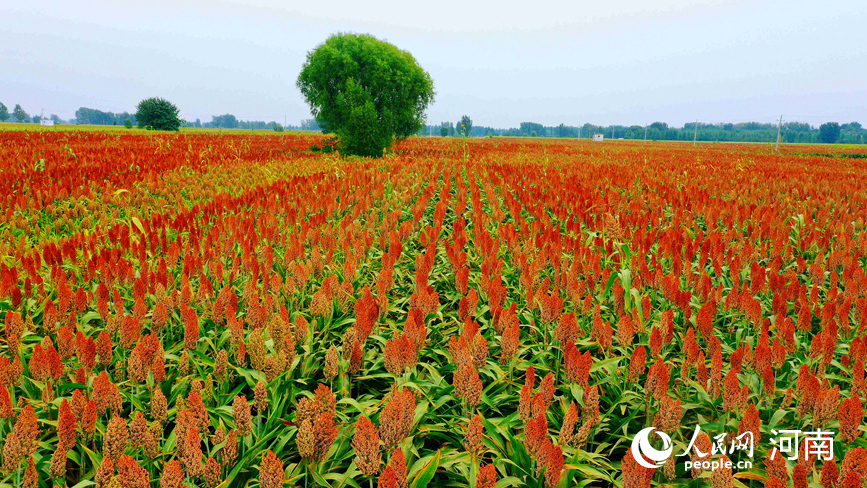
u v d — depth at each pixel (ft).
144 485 6.12
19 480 7.11
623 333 10.11
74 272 15.89
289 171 54.29
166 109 302.04
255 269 14.80
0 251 18.04
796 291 14.07
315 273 15.78
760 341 9.68
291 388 9.95
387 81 106.32
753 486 8.84
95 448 8.43
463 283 13.66
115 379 10.49
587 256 16.81
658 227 24.94
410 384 9.48
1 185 32.94
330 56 109.70
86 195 32.07
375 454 6.81
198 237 20.88
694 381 10.23
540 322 13.33
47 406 8.87
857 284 15.02
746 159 99.30
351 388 11.25
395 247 17.72
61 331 9.95
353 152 104.22
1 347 11.75
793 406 9.94
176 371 10.81
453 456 8.45
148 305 14.23
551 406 10.21
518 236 20.12
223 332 12.15
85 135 128.16
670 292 13.61
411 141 205.98
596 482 9.41
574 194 34.65
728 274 17.88
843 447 8.65
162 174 44.88
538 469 7.25
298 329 10.75
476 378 8.34
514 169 56.90
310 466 7.86
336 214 30.04
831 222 27.63
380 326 13.50
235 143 112.27
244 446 8.26
